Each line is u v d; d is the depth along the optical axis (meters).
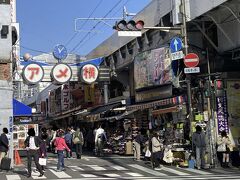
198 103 21.62
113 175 17.03
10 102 20.34
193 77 22.19
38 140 17.09
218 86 19.98
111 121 32.34
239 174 17.20
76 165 21.25
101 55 35.50
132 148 26.27
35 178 16.42
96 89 39.91
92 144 33.91
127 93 32.12
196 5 20.17
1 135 19.16
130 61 29.34
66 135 26.47
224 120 20.64
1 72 20.30
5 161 18.97
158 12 24.33
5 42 20.33
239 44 19.09
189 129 21.34
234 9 18.45
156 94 24.95
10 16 20.45
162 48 23.88
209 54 21.89
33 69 25.98
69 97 49.28
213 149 20.03
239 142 19.66
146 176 16.69
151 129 25.75
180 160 20.33
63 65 27.14
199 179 15.48
